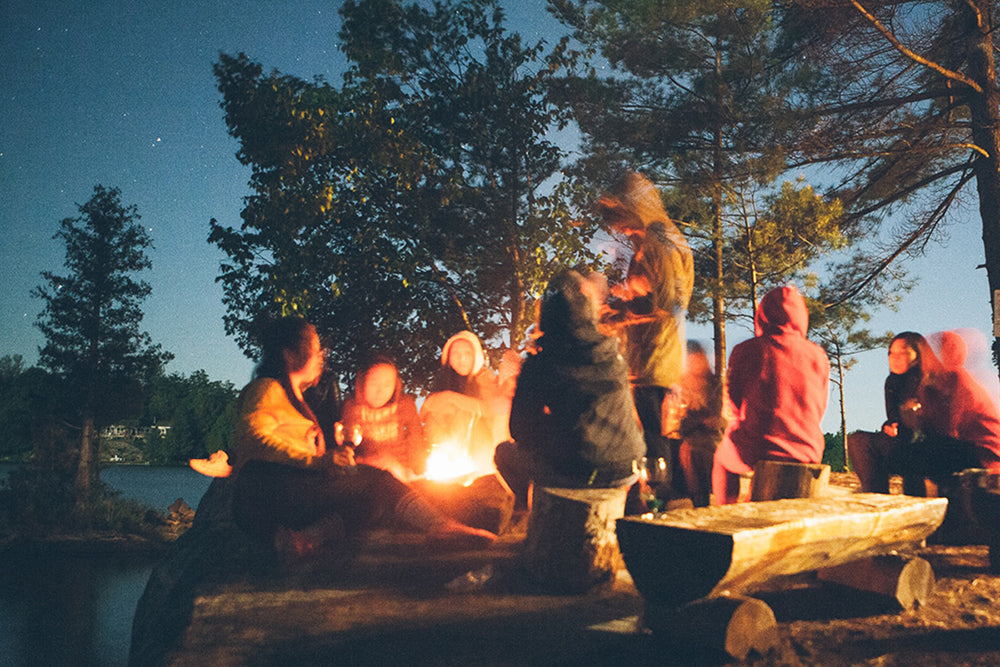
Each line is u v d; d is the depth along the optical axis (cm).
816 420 409
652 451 441
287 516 365
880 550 319
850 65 1401
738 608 262
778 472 381
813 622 305
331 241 1859
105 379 3862
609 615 305
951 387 468
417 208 1773
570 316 342
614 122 1664
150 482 8088
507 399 506
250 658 258
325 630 285
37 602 2416
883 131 1430
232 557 398
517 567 346
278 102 1723
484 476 428
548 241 1695
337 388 473
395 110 1858
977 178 1386
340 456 370
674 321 446
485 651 266
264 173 1809
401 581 350
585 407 338
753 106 1538
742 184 1612
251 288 1883
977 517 385
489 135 1845
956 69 1431
